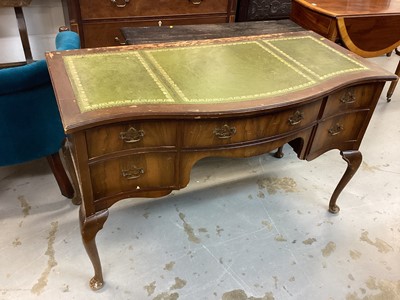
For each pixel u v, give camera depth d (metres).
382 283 1.50
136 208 1.75
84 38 2.21
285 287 1.45
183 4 2.32
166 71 1.27
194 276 1.47
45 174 1.91
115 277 1.44
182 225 1.68
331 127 1.42
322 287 1.46
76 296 1.37
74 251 1.53
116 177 1.15
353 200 1.90
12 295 1.35
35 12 2.57
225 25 2.08
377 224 1.77
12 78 1.23
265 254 1.58
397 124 2.56
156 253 1.55
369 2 2.31
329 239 1.67
